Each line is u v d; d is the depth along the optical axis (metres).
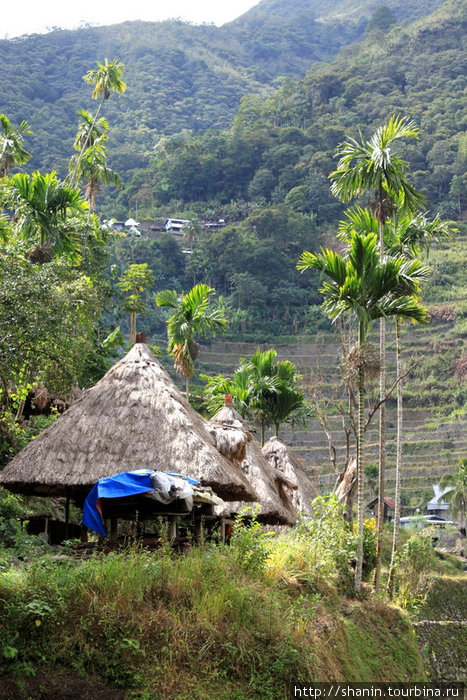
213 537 13.60
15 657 7.78
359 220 17.72
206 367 91.25
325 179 129.12
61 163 140.38
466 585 29.11
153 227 124.75
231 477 12.14
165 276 111.56
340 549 14.42
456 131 143.25
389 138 17.14
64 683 7.85
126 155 160.75
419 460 70.44
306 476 21.23
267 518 16.19
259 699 8.98
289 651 9.70
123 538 11.85
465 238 115.25
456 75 167.12
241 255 110.25
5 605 8.06
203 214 131.38
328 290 15.46
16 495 15.09
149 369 13.27
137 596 8.91
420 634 19.44
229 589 9.70
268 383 27.52
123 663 8.33
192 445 12.14
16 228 20.78
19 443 16.55
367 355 14.77
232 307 105.19
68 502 12.88
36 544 12.16
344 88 164.38
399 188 16.91
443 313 95.31
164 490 10.53
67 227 21.92
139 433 12.31
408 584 17.53
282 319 106.19
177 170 139.12
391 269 14.81
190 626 9.05
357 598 14.40
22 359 13.51
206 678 8.75
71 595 8.59
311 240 116.44
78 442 12.23
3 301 13.41
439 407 81.19
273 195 132.38
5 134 28.47
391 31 187.88
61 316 13.98
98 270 28.95
